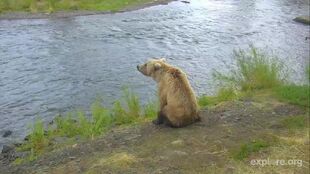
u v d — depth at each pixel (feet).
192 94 26.50
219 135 24.66
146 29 87.61
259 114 28.09
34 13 99.45
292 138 23.82
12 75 56.18
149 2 120.57
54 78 55.16
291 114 27.86
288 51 70.13
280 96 31.76
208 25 92.84
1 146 34.22
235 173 20.36
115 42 75.82
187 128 26.03
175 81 25.86
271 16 103.35
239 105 30.53
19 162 27.68
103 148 25.38
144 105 43.42
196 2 125.59
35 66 60.39
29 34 80.89
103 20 96.17
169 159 22.11
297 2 125.59
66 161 24.45
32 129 36.99
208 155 22.26
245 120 27.04
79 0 112.16
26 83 53.06
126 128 29.76
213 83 52.19
